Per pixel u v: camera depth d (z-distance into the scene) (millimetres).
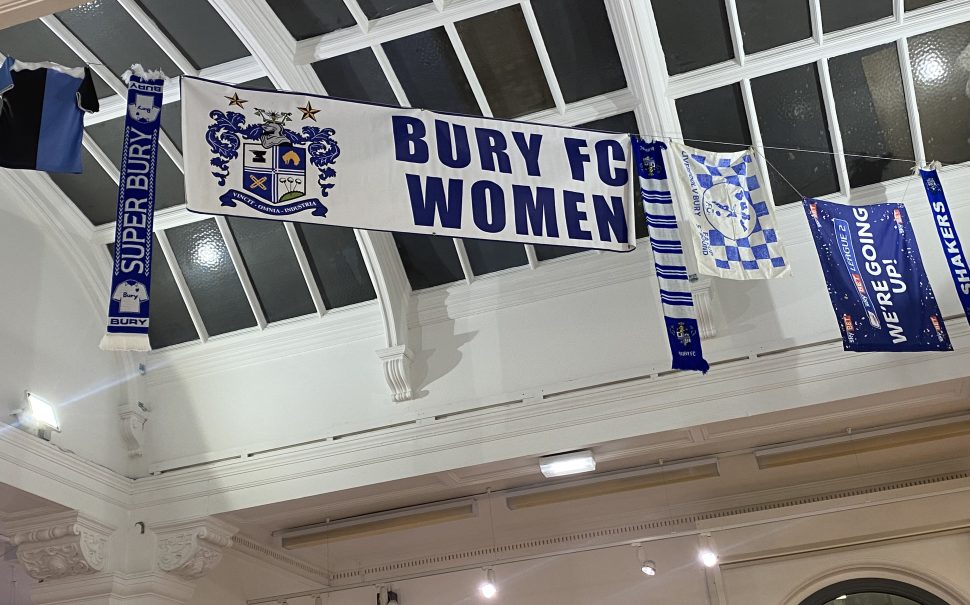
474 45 8570
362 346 10258
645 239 9688
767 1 8281
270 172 5785
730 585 11086
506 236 6098
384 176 6000
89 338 10117
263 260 10234
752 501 11492
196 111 5734
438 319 10125
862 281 7852
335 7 8297
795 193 9352
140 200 5961
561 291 9836
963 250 8766
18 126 5688
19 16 4742
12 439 8648
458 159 6191
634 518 11898
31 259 9453
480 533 12180
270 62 8328
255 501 9945
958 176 8977
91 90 5910
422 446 9648
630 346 9398
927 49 8523
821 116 8969
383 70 8750
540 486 10820
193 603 10797
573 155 6449
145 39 8484
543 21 8391
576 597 11758
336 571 12914
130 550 10008
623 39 8344
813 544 10844
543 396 9453
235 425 10312
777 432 9828
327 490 9773
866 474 11203
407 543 12312
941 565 10523
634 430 9055
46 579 9773
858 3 8281
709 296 9039
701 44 8586
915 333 7684
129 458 10430
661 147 7410
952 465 10953
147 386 10742
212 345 10602
